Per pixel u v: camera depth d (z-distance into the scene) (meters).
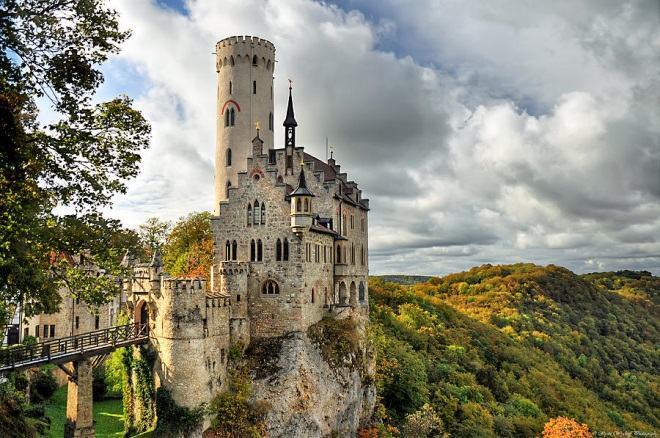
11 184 29.20
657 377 151.88
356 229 85.25
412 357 88.75
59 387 79.50
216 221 68.19
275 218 65.81
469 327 131.12
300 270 64.62
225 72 85.94
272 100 88.81
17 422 49.69
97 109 33.81
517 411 95.44
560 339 156.62
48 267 33.12
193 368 54.75
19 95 28.56
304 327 65.31
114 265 35.22
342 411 66.19
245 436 56.28
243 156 84.69
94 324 87.75
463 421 82.88
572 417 102.12
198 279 56.19
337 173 89.50
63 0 32.25
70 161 32.81
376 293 128.25
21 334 83.56
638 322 192.38
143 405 57.81
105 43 33.41
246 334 64.38
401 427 77.81
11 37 29.84
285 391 60.81
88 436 51.62
